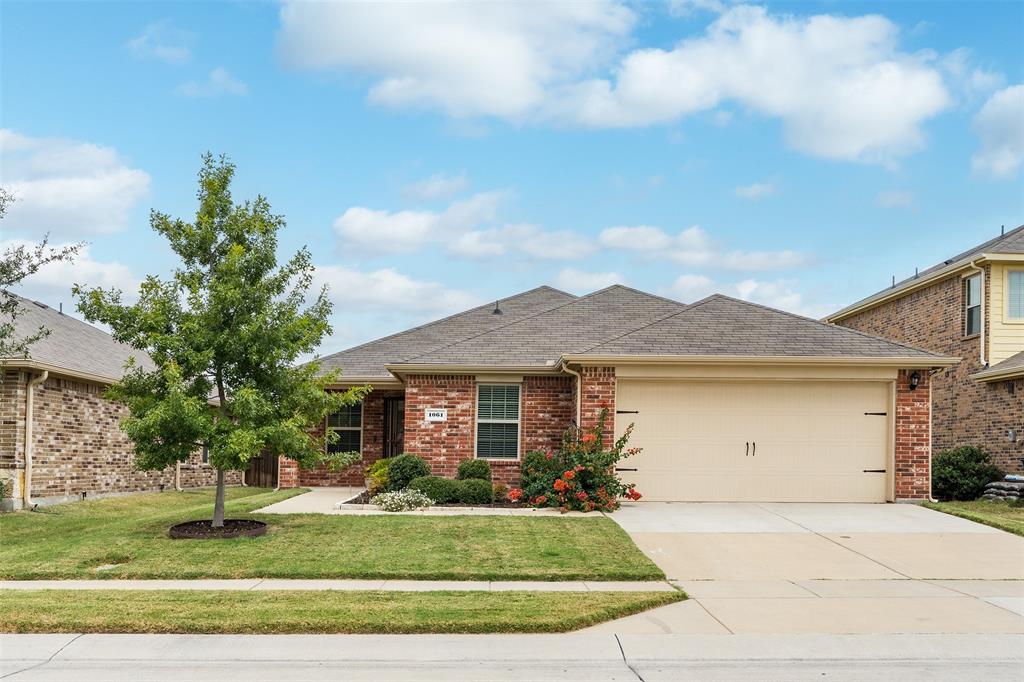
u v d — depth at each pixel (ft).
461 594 29.25
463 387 61.05
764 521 46.21
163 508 61.62
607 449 54.34
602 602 27.91
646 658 22.62
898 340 84.99
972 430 69.21
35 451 55.77
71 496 60.23
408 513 48.98
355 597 28.66
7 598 28.66
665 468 54.80
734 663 22.20
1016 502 54.60
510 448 60.85
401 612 26.40
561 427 60.80
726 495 54.60
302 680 20.84
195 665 22.07
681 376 54.65
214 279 41.11
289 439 40.86
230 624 25.16
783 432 55.01
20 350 48.52
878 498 54.65
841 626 25.84
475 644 23.97
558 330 67.97
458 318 79.10
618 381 55.26
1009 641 24.17
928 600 29.32
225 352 41.01
